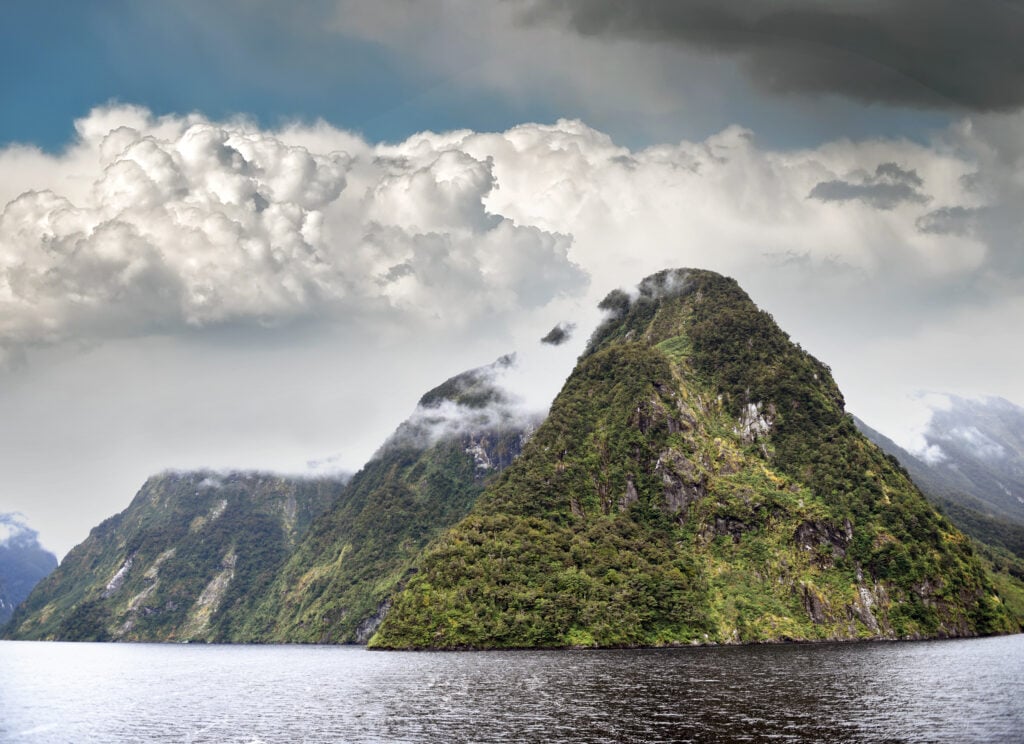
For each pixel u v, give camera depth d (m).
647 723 120.81
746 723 118.31
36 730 136.25
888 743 103.12
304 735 124.31
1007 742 101.44
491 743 112.12
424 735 119.62
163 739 125.88
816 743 104.75
